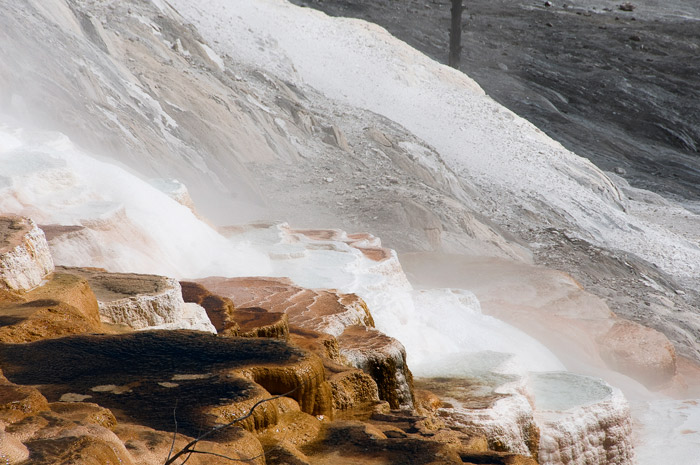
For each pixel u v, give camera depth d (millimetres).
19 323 18250
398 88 131375
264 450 14672
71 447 10844
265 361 17219
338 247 50844
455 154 116625
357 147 103562
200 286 30969
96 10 98375
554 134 189000
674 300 91938
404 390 30781
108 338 18109
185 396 14781
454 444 19344
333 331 32000
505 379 36938
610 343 62125
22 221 23375
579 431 36594
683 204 156750
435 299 48906
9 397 12492
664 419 49438
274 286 37719
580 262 92375
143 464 11641
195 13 122562
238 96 98625
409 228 81375
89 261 33156
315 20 143500
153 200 43219
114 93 78688
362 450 16047
